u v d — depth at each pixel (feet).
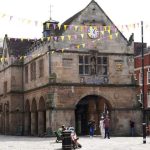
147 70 217.36
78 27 163.63
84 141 127.95
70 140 99.14
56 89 157.99
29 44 209.97
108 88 166.30
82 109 182.80
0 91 219.61
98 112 182.39
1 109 217.15
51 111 156.46
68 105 159.12
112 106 166.30
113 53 168.55
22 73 198.80
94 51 165.27
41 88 168.55
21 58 198.80
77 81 161.58
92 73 164.45
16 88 197.16
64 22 174.29
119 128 166.40
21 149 102.99
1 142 133.49
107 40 168.04
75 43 162.91
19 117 196.13
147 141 125.80
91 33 165.37
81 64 163.32
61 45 160.66
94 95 166.09
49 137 153.79
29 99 186.60
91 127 154.30
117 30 169.89
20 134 193.67
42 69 168.35
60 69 159.53
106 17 168.66
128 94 169.07
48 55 159.94
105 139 138.82
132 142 121.49
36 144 120.16
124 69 169.68
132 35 172.86
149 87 215.31
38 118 172.76
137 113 169.17
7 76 204.95
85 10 165.89
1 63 218.18
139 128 168.76
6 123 204.23
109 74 167.22
